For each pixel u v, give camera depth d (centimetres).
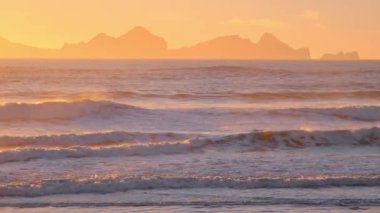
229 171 3441
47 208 2772
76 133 4800
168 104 7288
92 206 2806
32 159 3709
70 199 2912
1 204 2817
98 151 3862
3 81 12156
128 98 7894
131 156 3866
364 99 8206
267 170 3472
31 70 19050
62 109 5641
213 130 5219
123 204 2839
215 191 3050
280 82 12638
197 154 3956
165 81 13000
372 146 4347
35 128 5222
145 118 5678
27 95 8375
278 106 7225
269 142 4303
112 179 3130
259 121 5747
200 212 2722
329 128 5391
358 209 2783
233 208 2783
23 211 2722
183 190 3066
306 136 4394
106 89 10138
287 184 3159
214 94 8512
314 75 16288
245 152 4059
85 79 13438
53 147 4225
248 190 3075
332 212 2733
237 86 11219
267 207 2802
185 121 5628
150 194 3000
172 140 4516
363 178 3234
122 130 5162
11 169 3447
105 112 5709
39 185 3022
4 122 5412
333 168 3544
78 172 3397
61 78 13712
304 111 6044
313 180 3188
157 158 3812
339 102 7831
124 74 16362
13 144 4259
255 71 18450
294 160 3778
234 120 5750
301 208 2791
